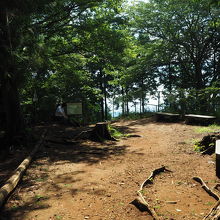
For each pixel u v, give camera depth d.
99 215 3.45
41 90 18.47
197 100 16.53
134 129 12.51
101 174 5.37
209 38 18.41
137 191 4.12
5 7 7.25
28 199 4.07
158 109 21.91
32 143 8.66
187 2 16.97
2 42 7.34
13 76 8.10
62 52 13.58
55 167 6.02
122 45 12.81
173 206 3.59
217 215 3.03
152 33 19.98
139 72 21.11
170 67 24.44
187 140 8.61
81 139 9.82
